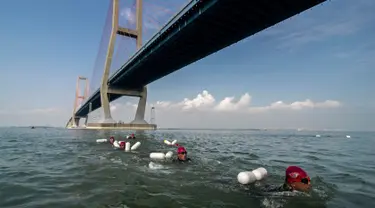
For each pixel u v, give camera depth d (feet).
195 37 105.40
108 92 203.31
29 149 45.19
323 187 17.92
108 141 62.49
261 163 29.89
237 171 23.97
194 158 33.19
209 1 80.23
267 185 18.29
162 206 13.48
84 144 55.06
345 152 46.78
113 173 22.25
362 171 25.41
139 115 216.54
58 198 14.89
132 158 31.63
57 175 21.53
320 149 53.01
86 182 18.88
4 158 32.94
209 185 18.11
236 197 15.23
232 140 84.89
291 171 16.79
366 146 63.52
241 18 87.51
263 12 82.58
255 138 105.29
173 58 135.13
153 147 47.80
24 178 20.45
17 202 14.17
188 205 13.67
